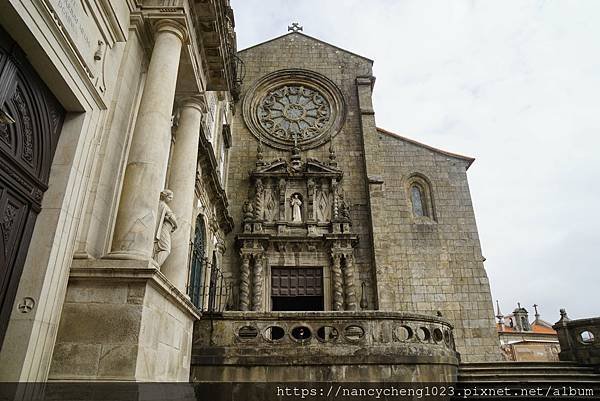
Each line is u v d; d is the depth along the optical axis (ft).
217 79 37.81
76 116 20.98
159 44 25.88
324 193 68.44
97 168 21.86
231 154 73.15
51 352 17.61
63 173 19.67
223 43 35.70
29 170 17.97
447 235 66.95
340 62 82.07
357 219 67.36
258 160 71.15
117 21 23.73
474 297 62.69
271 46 83.41
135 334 18.25
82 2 20.17
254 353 32.58
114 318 18.49
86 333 18.16
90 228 20.51
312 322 34.32
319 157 73.00
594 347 41.34
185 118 33.58
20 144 17.43
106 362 17.67
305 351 33.04
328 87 79.56
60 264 18.52
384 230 64.49
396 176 71.41
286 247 63.10
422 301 62.54
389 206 69.10
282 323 34.09
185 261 28.58
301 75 80.43
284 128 76.23
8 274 16.62
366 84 78.84
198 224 48.44
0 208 16.15
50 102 19.61
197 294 47.21
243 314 34.01
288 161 72.90
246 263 61.57
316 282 62.39
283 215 66.03
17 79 17.19
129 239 20.42
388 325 34.73
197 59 32.45
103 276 19.03
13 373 15.79
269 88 79.77
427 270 64.49
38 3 16.56
